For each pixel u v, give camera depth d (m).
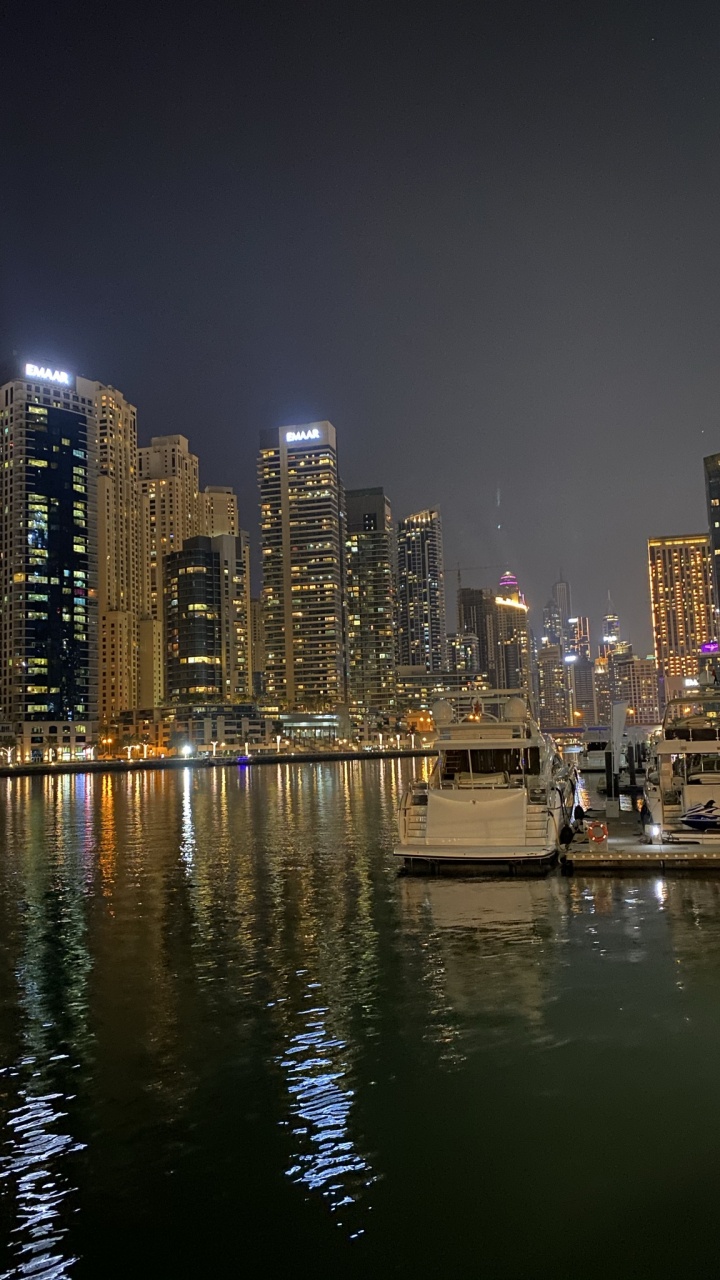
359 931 25.22
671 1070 14.60
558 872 34.25
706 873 33.06
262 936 25.02
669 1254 10.01
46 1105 13.85
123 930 26.42
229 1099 13.92
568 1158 11.99
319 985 19.89
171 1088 14.38
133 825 66.12
